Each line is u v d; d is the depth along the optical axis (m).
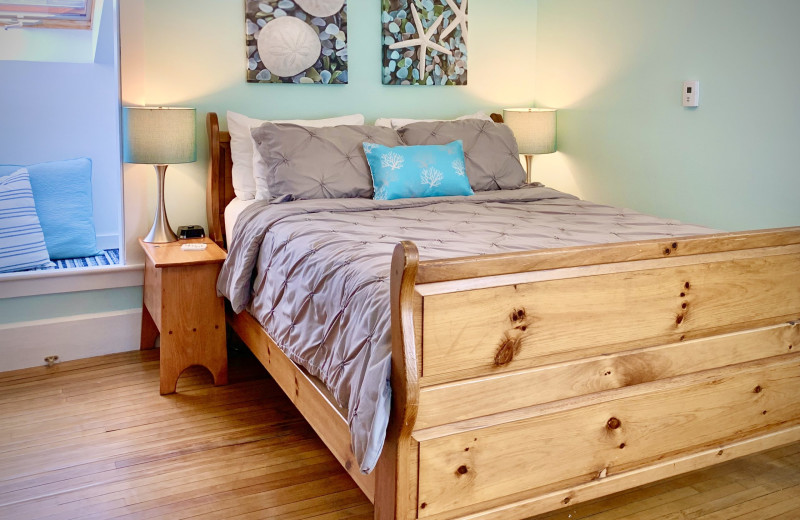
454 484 1.72
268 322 2.51
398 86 3.89
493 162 3.49
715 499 2.20
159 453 2.47
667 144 3.37
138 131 3.08
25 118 4.07
